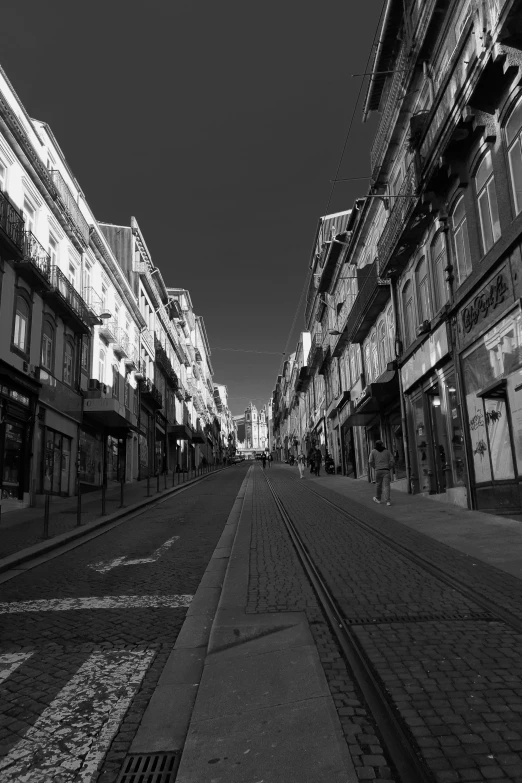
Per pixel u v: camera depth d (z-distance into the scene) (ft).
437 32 42.75
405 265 53.78
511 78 30.63
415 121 43.50
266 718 10.51
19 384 53.21
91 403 74.13
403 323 55.21
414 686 11.41
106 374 88.38
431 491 47.14
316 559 23.95
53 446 63.98
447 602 17.19
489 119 33.12
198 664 13.84
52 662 14.29
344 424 77.30
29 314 57.82
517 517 31.22
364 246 73.51
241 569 22.59
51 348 64.95
